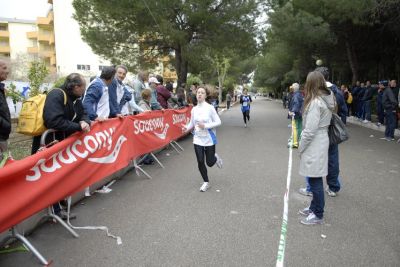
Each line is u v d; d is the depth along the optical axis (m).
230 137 13.31
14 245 4.13
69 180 4.56
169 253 3.96
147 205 5.50
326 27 20.81
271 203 5.57
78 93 4.83
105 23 17.97
